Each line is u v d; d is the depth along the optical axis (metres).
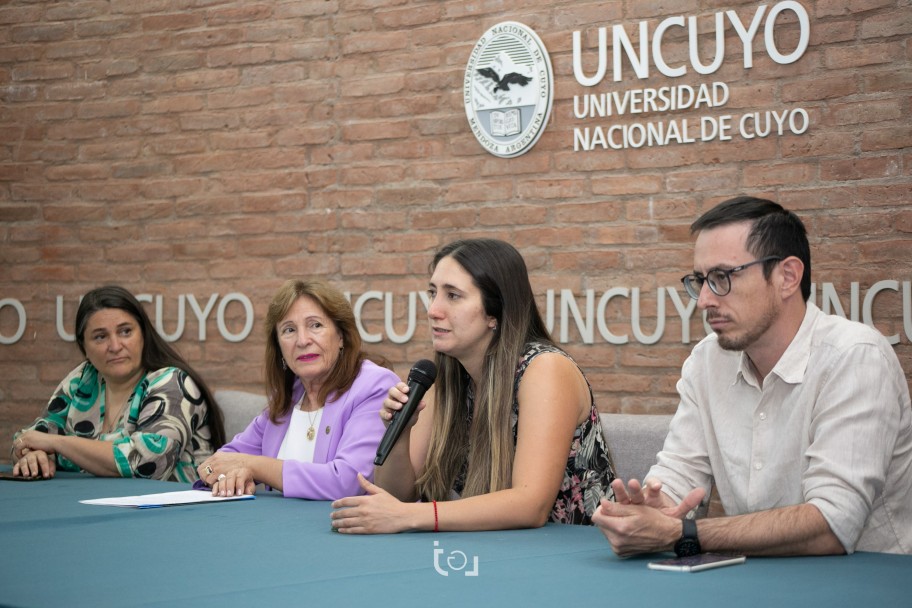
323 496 2.82
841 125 3.95
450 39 4.64
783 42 4.04
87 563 1.80
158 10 5.20
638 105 4.28
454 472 2.67
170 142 5.17
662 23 4.23
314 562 1.80
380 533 2.13
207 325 5.09
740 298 2.07
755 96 4.09
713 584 1.60
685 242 4.20
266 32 5.00
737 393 2.28
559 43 4.43
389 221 4.75
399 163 4.73
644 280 4.27
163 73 5.19
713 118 4.15
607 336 4.31
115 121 5.27
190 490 2.96
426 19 4.68
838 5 3.96
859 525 1.91
